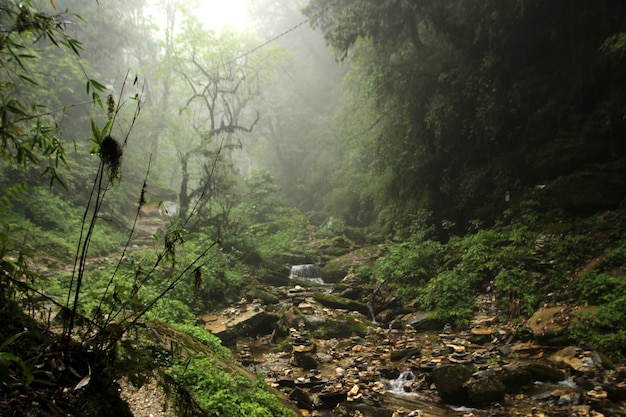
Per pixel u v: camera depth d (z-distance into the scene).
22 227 12.04
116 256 13.67
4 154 2.41
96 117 21.53
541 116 12.71
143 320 5.29
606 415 5.81
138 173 25.59
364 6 15.41
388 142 17.33
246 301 12.30
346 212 26.05
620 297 8.23
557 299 9.58
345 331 10.70
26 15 2.23
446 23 14.33
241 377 5.52
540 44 12.76
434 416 6.22
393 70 16.14
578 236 10.57
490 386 6.59
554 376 7.14
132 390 4.22
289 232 21.61
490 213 13.91
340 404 6.64
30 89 11.09
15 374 1.73
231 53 20.44
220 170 18.25
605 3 11.21
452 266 12.74
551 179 12.50
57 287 7.57
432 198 15.80
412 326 11.05
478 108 13.96
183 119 20.64
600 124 11.38
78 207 16.70
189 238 14.48
